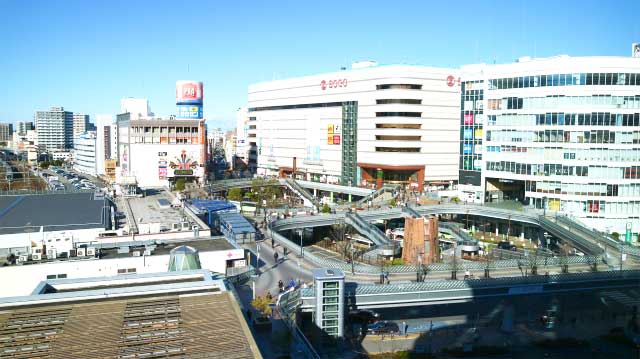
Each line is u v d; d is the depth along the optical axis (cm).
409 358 8169
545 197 17212
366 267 11006
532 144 17488
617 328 9431
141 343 5088
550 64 16912
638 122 16125
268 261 11875
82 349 4956
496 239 17200
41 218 12888
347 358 8038
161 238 11369
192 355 4897
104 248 10231
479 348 8562
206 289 6488
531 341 9012
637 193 16288
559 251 13925
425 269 10775
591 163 16362
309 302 8694
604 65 16062
